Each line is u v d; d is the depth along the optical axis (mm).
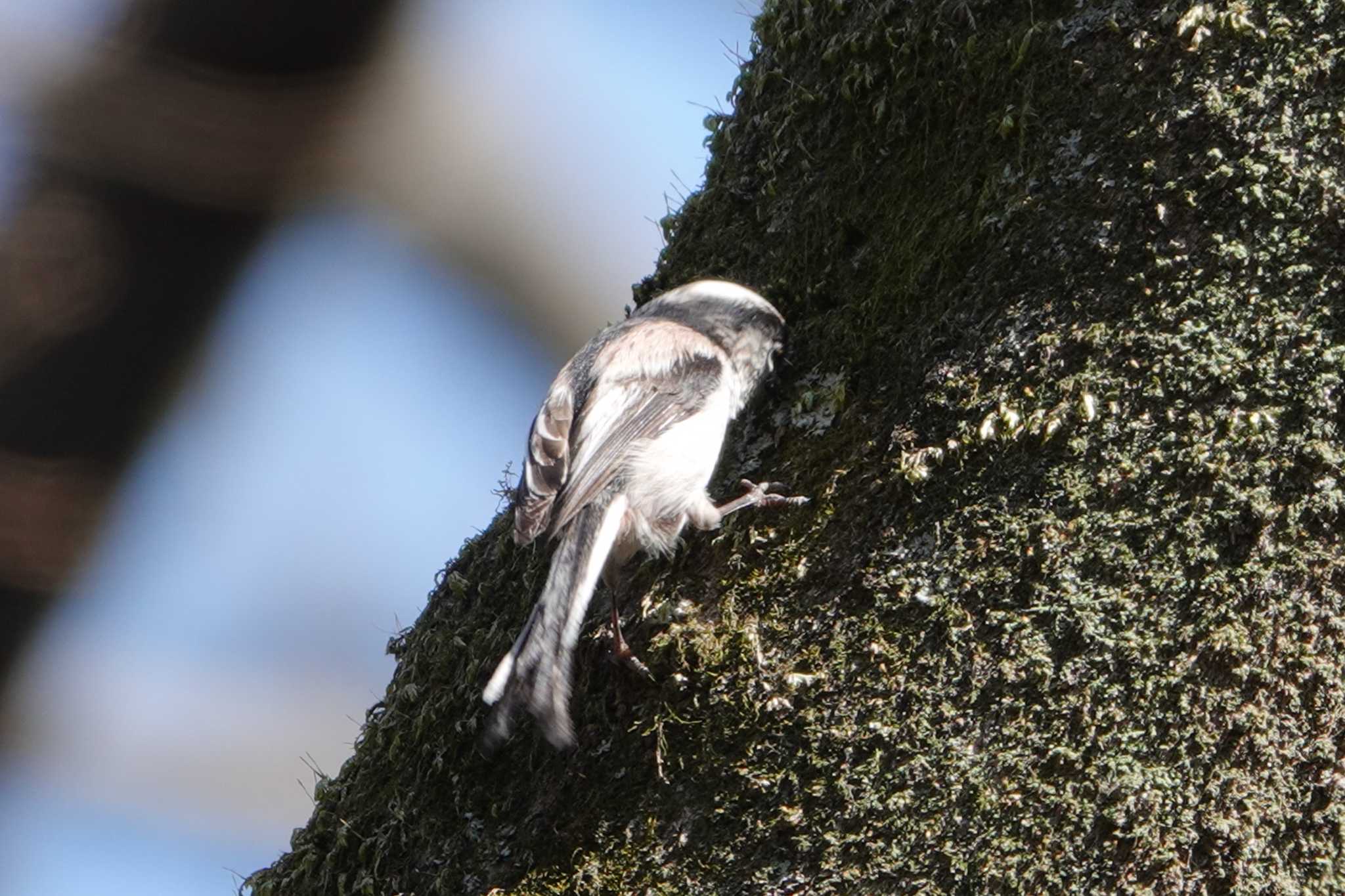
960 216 7758
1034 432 7102
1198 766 6586
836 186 8492
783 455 8086
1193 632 6703
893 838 6875
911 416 7496
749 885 7066
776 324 8492
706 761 7344
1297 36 7039
